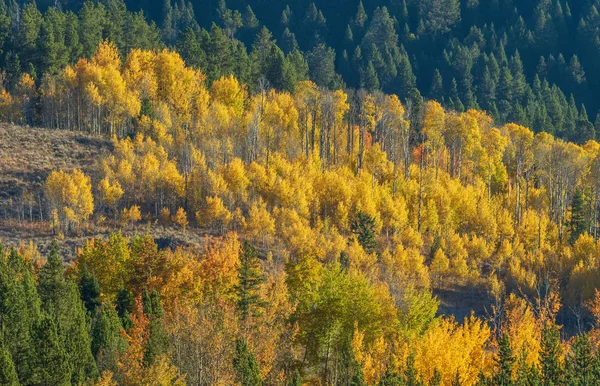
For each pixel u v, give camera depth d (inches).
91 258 3299.7
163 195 4830.2
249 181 4690.0
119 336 2506.2
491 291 3917.3
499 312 3294.8
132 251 3326.8
